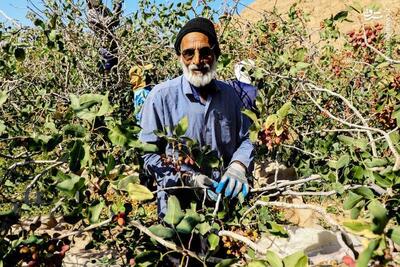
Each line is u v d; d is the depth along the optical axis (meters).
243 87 2.68
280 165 4.69
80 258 3.71
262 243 3.70
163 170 2.25
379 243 1.13
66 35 4.79
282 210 4.47
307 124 4.95
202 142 2.50
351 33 3.56
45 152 1.75
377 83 4.32
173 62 5.47
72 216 1.75
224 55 3.72
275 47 5.53
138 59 5.03
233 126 2.56
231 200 2.32
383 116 3.18
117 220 1.71
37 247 1.64
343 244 1.54
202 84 2.36
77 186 1.54
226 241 2.13
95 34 5.09
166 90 2.41
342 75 5.14
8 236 1.75
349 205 1.50
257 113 2.65
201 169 2.36
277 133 2.12
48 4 4.64
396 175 1.62
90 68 5.36
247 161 2.39
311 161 3.59
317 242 3.77
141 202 2.76
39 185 2.77
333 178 2.17
